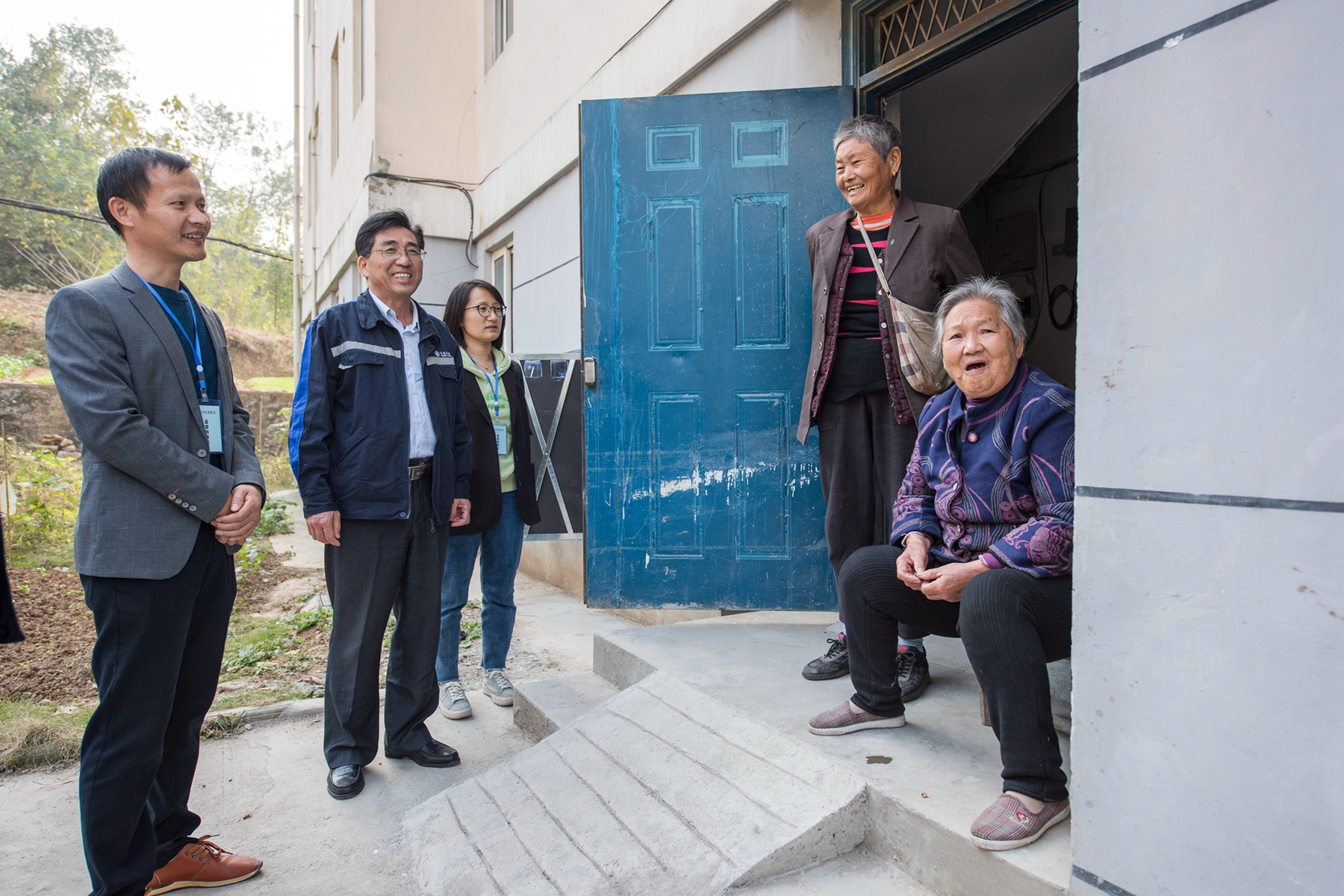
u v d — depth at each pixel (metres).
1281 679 1.23
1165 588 1.37
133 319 1.87
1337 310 1.16
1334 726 1.18
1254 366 1.25
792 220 3.40
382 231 2.69
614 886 1.94
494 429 3.35
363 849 2.36
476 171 7.57
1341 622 1.17
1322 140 1.17
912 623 2.16
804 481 3.41
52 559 6.72
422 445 2.77
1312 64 1.18
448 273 7.50
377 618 2.70
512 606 3.59
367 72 8.17
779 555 3.45
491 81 7.12
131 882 1.88
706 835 1.99
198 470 1.89
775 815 1.97
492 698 3.55
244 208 33.59
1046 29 3.79
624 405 3.60
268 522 9.00
